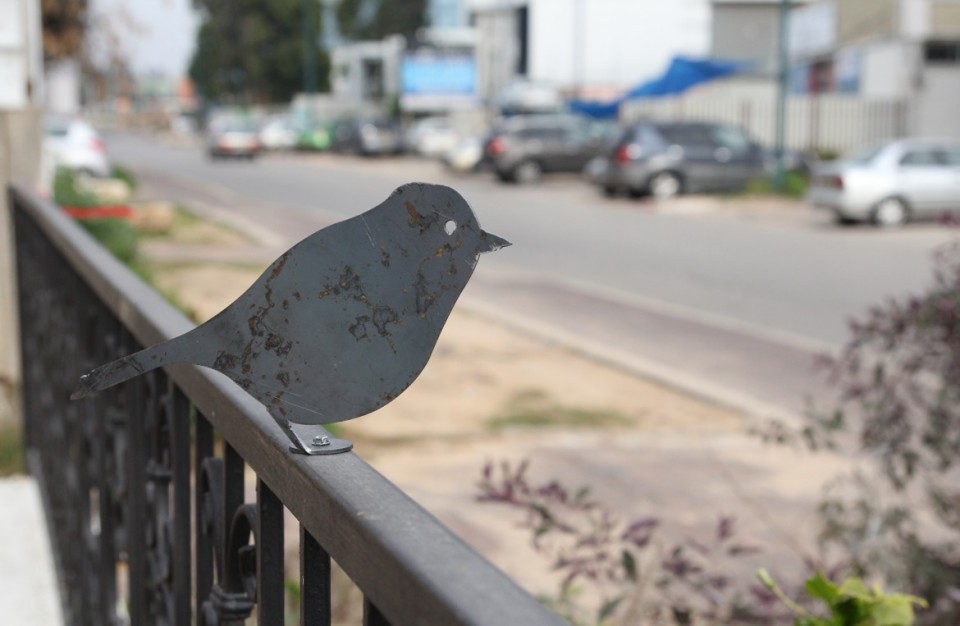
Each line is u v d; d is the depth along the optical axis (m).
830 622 1.86
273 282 1.26
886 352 4.27
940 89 31.23
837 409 4.26
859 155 21.56
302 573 1.25
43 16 17.39
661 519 5.28
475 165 33.56
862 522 4.06
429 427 7.00
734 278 14.59
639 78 56.78
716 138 26.56
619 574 4.31
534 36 57.12
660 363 9.30
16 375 5.39
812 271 15.20
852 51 35.72
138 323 1.99
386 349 1.27
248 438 1.43
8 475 4.65
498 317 11.20
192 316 8.22
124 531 2.55
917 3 30.36
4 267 5.39
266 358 1.26
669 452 6.49
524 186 31.08
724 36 42.22
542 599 3.73
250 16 76.69
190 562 1.96
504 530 5.14
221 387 1.58
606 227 20.98
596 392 8.03
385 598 0.97
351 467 1.21
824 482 5.83
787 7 26.45
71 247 2.94
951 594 3.50
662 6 56.34
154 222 17.67
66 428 3.38
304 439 1.33
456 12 83.50
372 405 1.27
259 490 1.41
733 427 7.08
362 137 46.12
